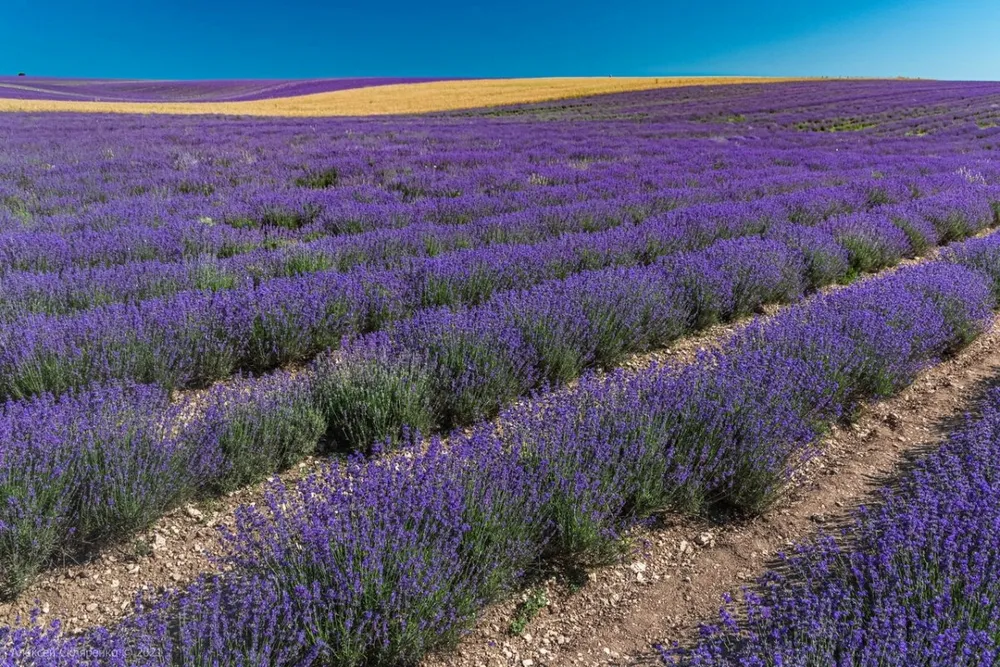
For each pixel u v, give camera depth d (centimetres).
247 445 338
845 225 802
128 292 549
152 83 8169
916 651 192
